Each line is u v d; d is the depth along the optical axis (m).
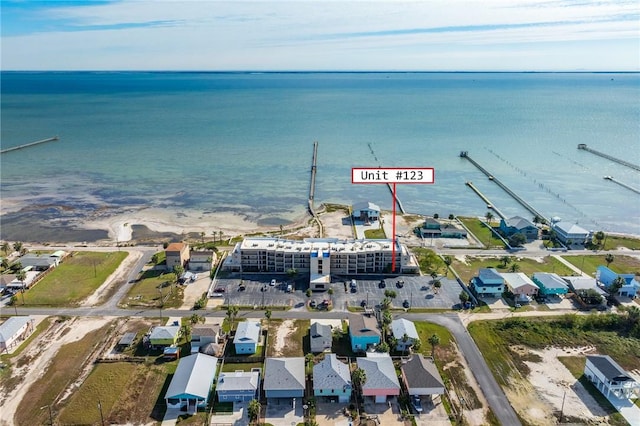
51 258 144.12
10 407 85.69
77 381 92.69
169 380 93.06
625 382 88.00
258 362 98.75
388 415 84.50
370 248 139.88
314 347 102.00
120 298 124.69
